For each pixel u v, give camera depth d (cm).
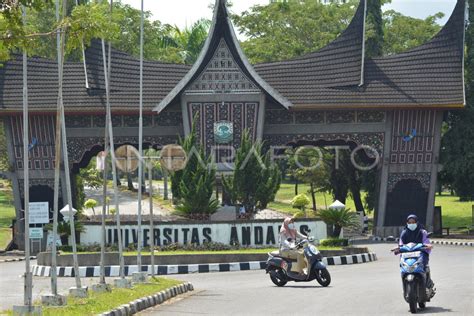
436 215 5631
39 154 5334
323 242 3959
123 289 2341
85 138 5375
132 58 5438
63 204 5344
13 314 1709
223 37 5144
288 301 2117
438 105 5344
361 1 5488
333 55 5475
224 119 5181
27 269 1758
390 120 5431
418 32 8794
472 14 6138
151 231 2730
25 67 1836
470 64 6056
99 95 5300
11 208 8088
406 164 5456
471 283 2491
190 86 5169
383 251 4441
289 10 9069
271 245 4009
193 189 4106
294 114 5394
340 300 2100
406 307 1930
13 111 5209
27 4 1805
